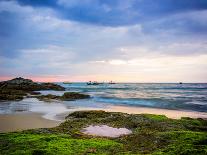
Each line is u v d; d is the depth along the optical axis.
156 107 41.06
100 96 64.88
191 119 25.16
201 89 103.88
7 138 14.77
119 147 13.52
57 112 32.91
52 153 11.70
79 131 18.83
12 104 43.06
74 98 57.06
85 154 11.82
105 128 20.22
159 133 15.84
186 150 10.86
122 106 42.69
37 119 26.88
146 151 12.75
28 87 87.38
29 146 12.93
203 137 13.62
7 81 93.94
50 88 95.62
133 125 21.19
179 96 63.44
